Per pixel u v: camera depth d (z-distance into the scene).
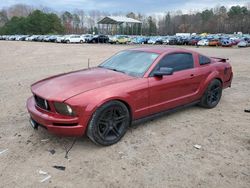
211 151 4.00
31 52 24.09
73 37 50.72
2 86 8.24
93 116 3.83
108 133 4.11
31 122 4.29
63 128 3.74
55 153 3.89
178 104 5.11
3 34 102.94
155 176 3.37
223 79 6.09
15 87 8.09
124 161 3.70
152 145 4.16
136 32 99.12
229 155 3.89
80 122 3.76
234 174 3.42
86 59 17.72
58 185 3.19
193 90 5.38
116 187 3.16
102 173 3.42
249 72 11.73
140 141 4.29
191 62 5.39
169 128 4.81
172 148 4.08
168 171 3.47
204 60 5.74
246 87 8.28
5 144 4.15
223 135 4.55
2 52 23.36
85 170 3.48
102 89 3.95
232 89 7.98
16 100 6.56
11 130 4.68
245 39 48.94
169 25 130.12
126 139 4.35
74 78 4.34
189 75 5.18
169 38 52.25
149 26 120.06
